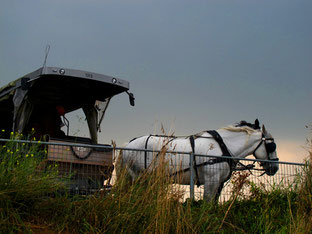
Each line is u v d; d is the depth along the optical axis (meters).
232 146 8.34
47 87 7.15
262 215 6.47
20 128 6.84
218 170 7.70
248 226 6.40
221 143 8.11
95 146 6.24
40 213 5.11
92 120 7.72
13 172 5.04
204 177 7.71
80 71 6.87
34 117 7.59
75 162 6.53
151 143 7.93
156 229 4.93
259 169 8.22
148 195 5.48
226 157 7.57
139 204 5.40
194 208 6.37
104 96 7.82
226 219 6.44
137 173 7.96
